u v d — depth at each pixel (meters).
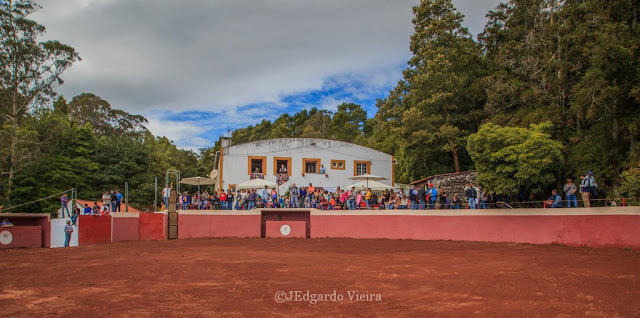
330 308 9.05
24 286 11.75
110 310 9.06
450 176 29.95
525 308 8.58
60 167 41.72
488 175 19.50
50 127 42.84
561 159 18.95
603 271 11.70
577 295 9.35
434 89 36.19
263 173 37.62
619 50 20.27
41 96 44.47
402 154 41.50
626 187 18.14
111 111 77.94
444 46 37.84
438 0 38.03
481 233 20.02
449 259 15.16
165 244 22.91
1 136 39.97
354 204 26.69
